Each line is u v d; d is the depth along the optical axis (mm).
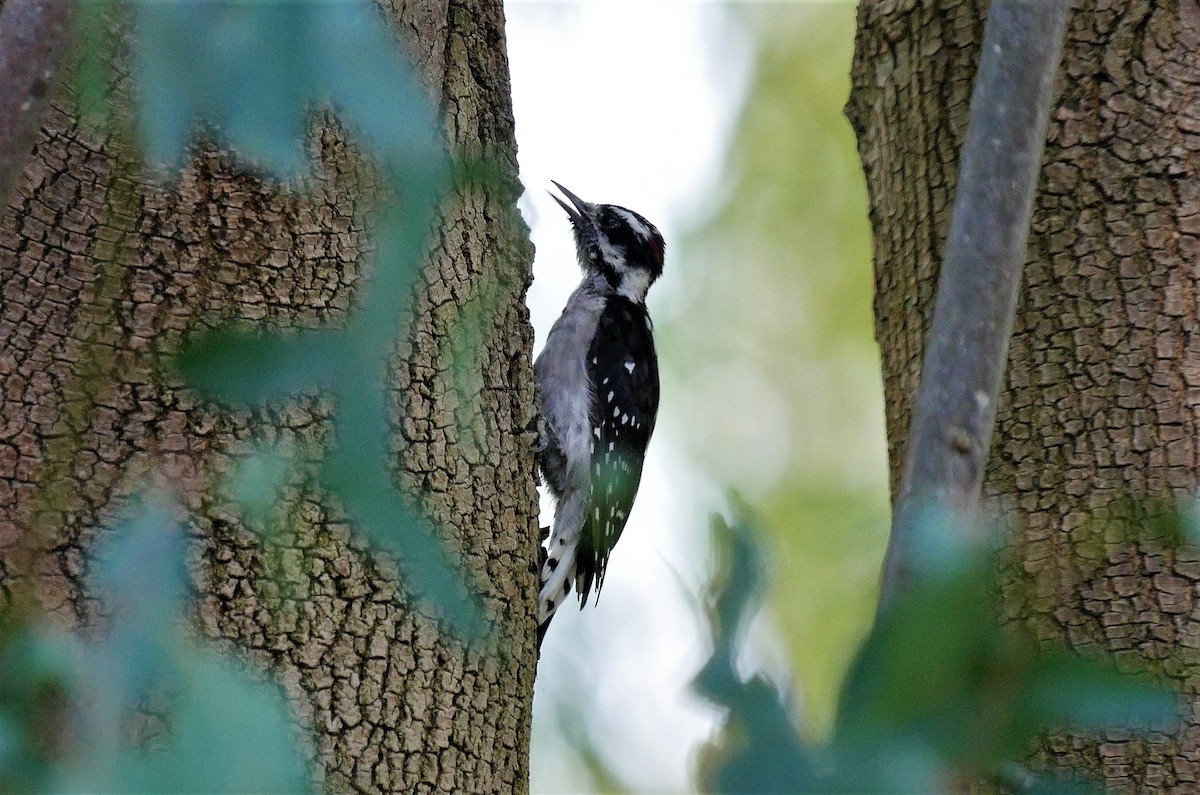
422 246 2947
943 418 4129
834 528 15555
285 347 2840
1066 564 7348
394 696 6266
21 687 3160
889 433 8836
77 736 2781
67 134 6070
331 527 6125
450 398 6855
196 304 6172
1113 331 7625
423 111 2893
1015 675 2666
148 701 2812
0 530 5715
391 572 6285
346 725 6113
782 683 2590
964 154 4570
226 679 2602
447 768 6434
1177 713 3113
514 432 7457
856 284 16938
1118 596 7129
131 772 2473
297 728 5961
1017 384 7777
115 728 2717
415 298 6773
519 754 6996
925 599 2619
